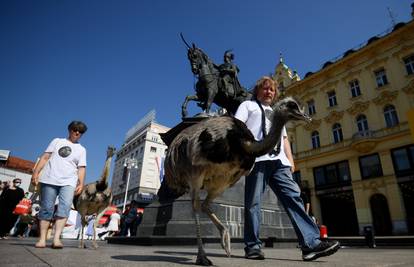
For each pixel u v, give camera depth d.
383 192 21.88
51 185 4.23
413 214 20.42
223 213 6.09
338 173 25.28
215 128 2.53
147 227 6.50
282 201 3.17
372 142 22.86
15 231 10.71
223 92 9.37
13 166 34.00
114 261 2.33
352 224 23.98
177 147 2.75
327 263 2.45
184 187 2.90
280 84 33.88
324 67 28.62
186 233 5.74
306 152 28.00
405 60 23.34
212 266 2.19
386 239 12.19
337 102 27.02
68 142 4.55
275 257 3.22
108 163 5.42
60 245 4.04
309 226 2.95
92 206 5.15
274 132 2.48
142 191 67.56
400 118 22.30
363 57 25.86
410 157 21.12
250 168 2.69
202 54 9.61
